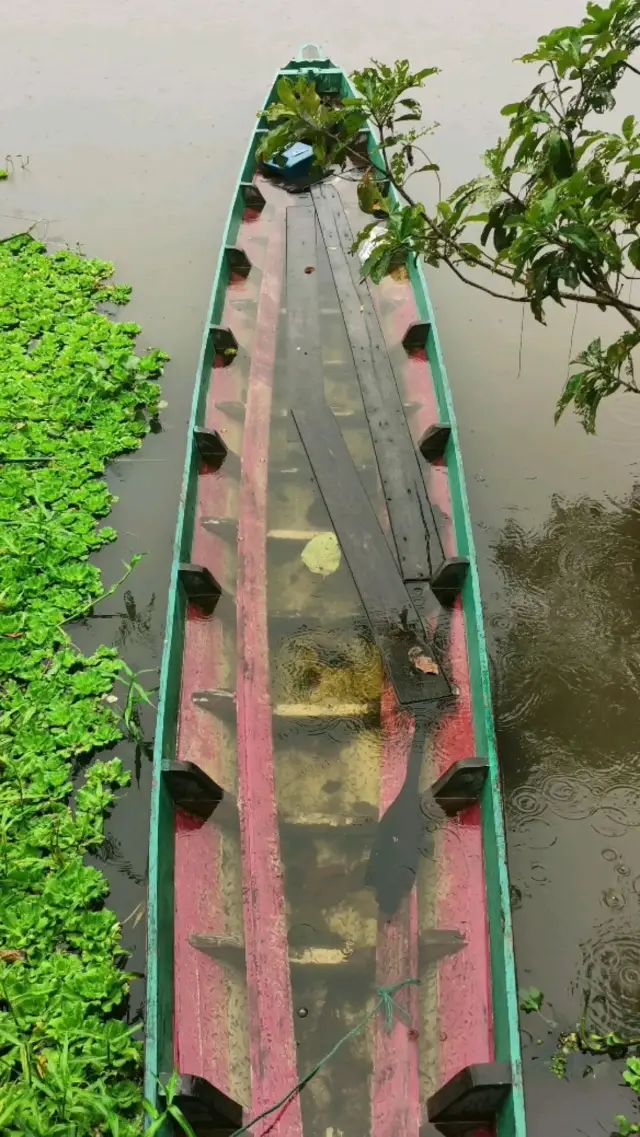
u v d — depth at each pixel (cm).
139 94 1066
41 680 489
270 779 388
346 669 436
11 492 595
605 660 495
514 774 448
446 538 482
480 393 646
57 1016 362
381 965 335
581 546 550
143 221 869
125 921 399
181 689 427
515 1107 277
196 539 493
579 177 321
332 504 504
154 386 675
